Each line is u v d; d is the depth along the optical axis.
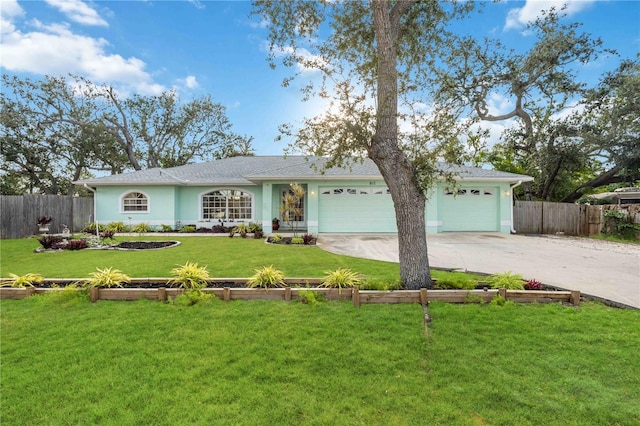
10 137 24.94
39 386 2.97
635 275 7.12
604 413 2.65
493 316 4.55
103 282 5.41
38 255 10.05
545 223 16.91
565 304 5.05
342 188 15.66
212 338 3.91
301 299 5.12
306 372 3.22
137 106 31.06
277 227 17.11
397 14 5.77
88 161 28.83
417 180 5.47
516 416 2.62
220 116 34.22
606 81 18.06
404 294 5.11
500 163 24.30
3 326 4.24
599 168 22.05
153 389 2.93
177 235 15.78
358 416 2.61
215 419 2.56
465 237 13.91
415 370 3.26
